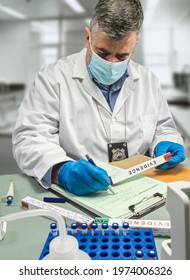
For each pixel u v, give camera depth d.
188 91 2.86
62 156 0.90
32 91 1.18
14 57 3.70
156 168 0.95
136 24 0.90
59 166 0.86
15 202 0.76
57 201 0.76
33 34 3.58
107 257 0.48
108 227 0.57
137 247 0.51
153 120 1.24
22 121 1.08
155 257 0.48
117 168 0.92
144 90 1.26
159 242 0.55
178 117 2.65
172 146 1.07
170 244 0.42
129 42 0.92
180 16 2.83
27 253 0.55
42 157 0.90
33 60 3.64
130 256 0.49
